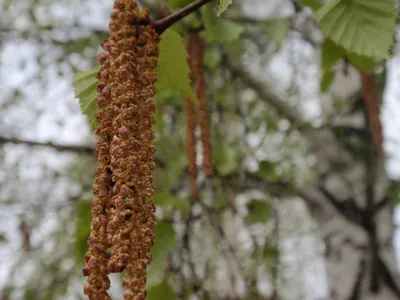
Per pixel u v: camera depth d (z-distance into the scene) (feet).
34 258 14.47
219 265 12.87
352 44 5.19
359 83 12.36
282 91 15.12
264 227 13.24
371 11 5.19
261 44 11.88
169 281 9.06
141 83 4.03
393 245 12.30
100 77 4.26
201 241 12.48
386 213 12.36
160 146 11.94
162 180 12.19
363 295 11.96
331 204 12.62
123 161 3.51
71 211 14.03
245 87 14.17
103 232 3.47
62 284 14.16
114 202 3.46
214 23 7.19
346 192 12.48
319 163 12.81
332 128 12.31
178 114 12.96
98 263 3.41
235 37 7.11
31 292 14.26
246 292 11.29
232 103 13.20
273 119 13.01
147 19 4.39
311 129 12.42
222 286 12.22
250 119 13.19
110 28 4.28
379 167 11.84
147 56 4.34
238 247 13.38
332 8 5.28
